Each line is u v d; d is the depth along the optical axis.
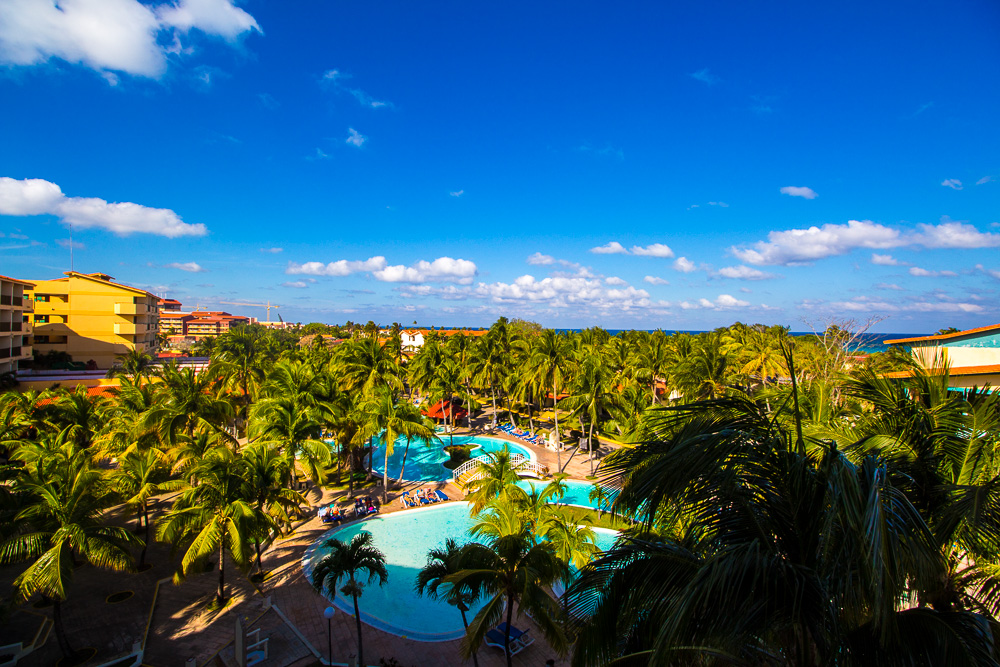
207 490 19.72
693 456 6.27
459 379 56.72
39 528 17.14
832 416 9.77
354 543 17.45
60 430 31.17
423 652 18.03
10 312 53.16
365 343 45.00
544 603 14.16
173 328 148.62
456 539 27.22
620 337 83.44
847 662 5.79
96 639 17.86
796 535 6.52
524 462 36.88
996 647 6.11
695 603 5.55
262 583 22.16
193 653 17.27
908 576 5.60
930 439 7.64
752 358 43.47
